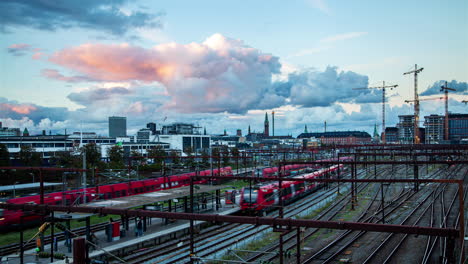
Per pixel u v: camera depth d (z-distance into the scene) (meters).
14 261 27.39
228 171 81.38
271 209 51.81
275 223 16.89
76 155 82.75
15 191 40.88
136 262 26.95
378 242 33.25
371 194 65.06
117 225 31.92
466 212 46.38
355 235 35.97
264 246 32.34
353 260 28.44
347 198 60.16
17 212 37.75
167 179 59.69
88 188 45.97
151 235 33.66
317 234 37.19
